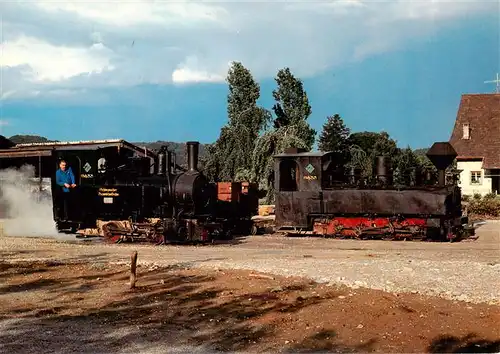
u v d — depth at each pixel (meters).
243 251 19.11
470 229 24.56
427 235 23.27
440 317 10.30
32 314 11.19
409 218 23.47
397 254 18.00
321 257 17.34
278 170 25.59
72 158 23.25
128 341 9.47
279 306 11.36
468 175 51.34
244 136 39.72
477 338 9.25
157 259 17.12
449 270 14.42
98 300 12.24
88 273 15.19
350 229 24.02
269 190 37.09
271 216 34.06
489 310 10.70
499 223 30.59
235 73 44.44
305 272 14.42
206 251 19.16
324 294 12.14
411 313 10.58
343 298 11.72
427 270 14.45
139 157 24.14
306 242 22.34
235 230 25.91
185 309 11.38
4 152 25.47
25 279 14.49
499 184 50.44
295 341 9.34
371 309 10.85
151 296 12.52
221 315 10.91
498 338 9.23
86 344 9.33
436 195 22.98
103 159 23.69
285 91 43.44
